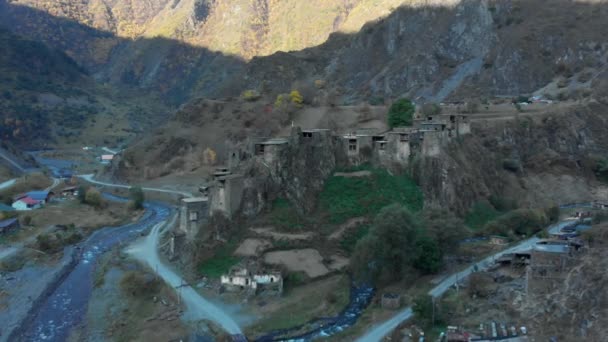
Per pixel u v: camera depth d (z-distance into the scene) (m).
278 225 123.62
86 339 92.06
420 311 87.50
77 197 192.50
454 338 78.88
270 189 130.50
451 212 129.12
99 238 153.62
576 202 161.38
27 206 175.75
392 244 104.25
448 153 147.38
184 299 103.44
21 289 114.25
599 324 74.75
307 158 137.38
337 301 99.94
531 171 171.50
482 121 181.38
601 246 98.19
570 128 188.12
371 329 87.44
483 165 157.25
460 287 99.19
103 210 185.38
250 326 91.88
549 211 139.12
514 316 85.06
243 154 141.75
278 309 97.94
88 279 121.00
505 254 108.88
